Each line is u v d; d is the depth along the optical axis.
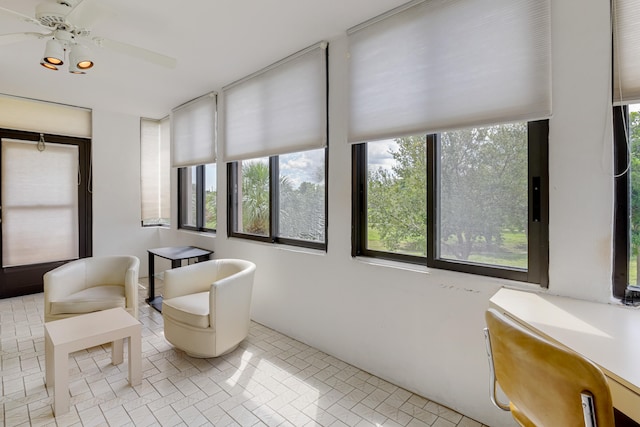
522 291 1.60
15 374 2.23
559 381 0.83
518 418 1.13
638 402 0.82
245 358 2.49
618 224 1.43
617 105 1.39
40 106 4.03
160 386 2.10
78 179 4.34
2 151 3.80
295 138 2.72
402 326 2.11
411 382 2.07
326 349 2.58
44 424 1.74
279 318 2.99
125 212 4.71
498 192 1.80
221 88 3.54
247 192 3.48
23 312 3.40
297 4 2.01
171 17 2.17
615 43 1.39
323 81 2.50
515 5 1.61
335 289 2.51
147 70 3.05
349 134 2.34
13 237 3.91
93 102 4.09
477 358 1.79
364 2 1.99
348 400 1.98
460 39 1.79
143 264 4.89
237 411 1.87
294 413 1.86
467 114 1.77
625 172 1.42
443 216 2.01
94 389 2.06
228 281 2.42
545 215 1.60
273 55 2.75
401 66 2.04
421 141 2.12
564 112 1.51
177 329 2.43
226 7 2.05
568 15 1.49
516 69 1.61
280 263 2.96
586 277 1.47
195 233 4.11
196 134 3.93
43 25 1.82
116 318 2.21
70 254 4.30
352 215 2.40
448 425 1.77
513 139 1.74
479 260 1.87
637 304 1.38
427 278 1.98
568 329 1.15
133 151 4.77
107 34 2.39
